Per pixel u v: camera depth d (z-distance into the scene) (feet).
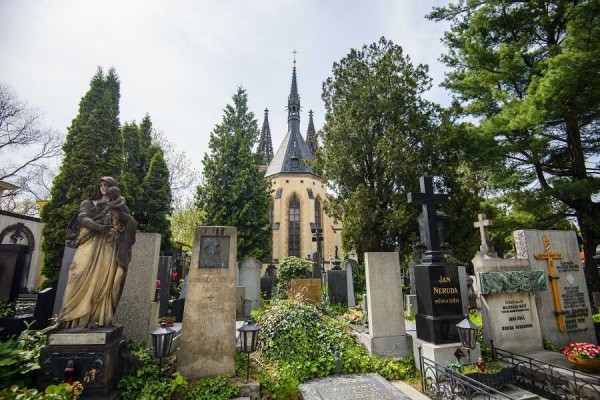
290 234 120.26
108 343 14.20
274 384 17.30
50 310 21.83
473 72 50.42
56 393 11.24
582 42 36.45
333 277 41.57
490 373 17.90
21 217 64.64
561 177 46.96
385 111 62.59
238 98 97.71
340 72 68.49
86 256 15.02
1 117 70.38
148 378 15.61
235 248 19.38
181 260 68.90
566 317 25.95
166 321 25.98
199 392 15.66
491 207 58.85
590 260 44.52
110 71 78.48
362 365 20.72
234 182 85.51
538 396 17.11
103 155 63.93
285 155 133.80
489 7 48.32
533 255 26.61
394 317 23.40
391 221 55.47
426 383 18.81
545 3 48.26
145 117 89.10
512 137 47.03
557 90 36.76
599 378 17.78
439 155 58.75
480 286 23.81
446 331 20.80
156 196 70.13
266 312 27.78
